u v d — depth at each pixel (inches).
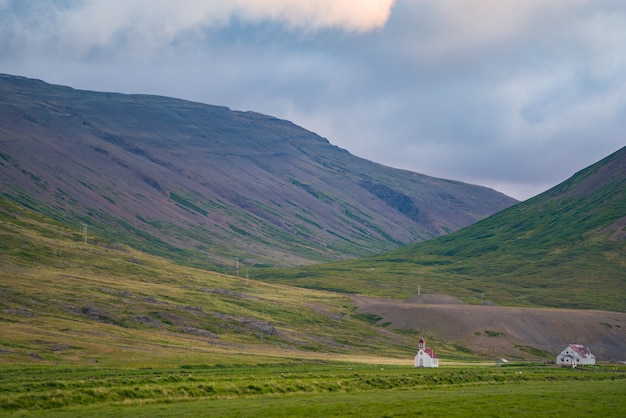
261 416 3457.2
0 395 3858.3
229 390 4478.3
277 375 5502.0
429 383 5477.4
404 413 3526.1
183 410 3639.3
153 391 4239.7
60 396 3922.2
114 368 6013.8
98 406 3853.3
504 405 3779.5
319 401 4008.4
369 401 3964.1
